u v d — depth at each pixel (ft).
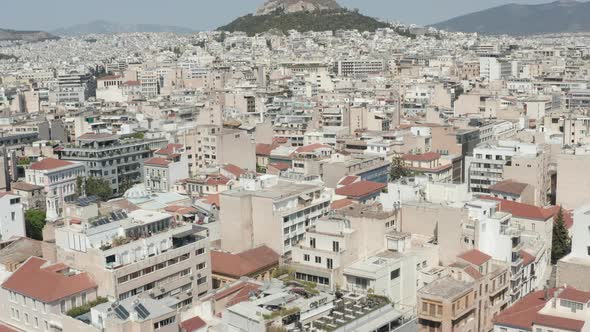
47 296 535.60
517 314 535.60
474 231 643.45
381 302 499.92
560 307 518.78
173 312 483.10
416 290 615.57
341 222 626.64
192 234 636.07
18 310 561.43
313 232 629.92
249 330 452.76
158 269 592.60
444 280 583.99
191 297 620.49
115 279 556.92
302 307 472.85
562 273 611.47
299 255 627.87
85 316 521.24
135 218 629.92
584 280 599.98
